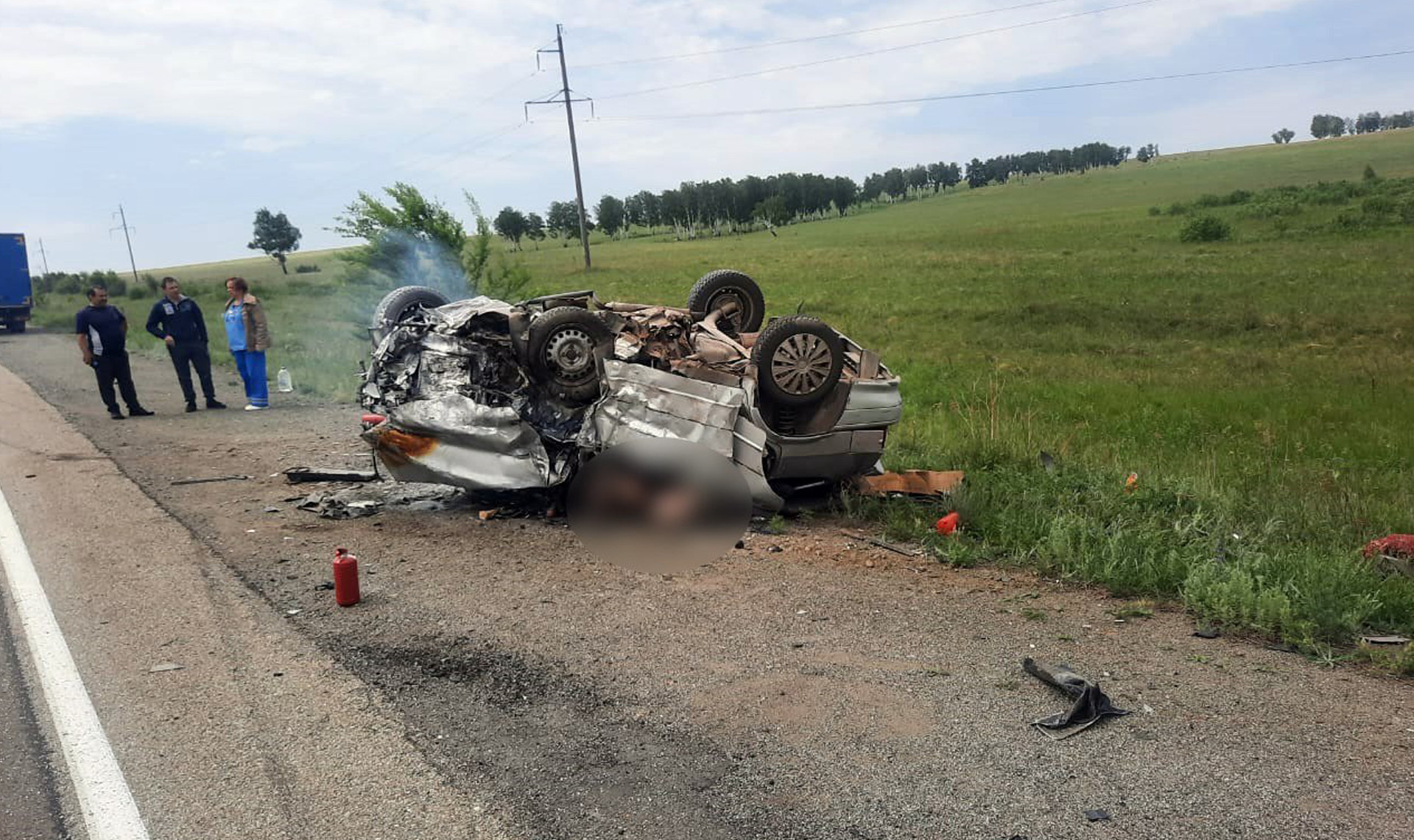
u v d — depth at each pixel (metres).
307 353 20.03
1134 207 99.94
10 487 8.26
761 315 8.72
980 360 20.30
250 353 13.08
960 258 53.00
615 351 7.37
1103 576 5.71
